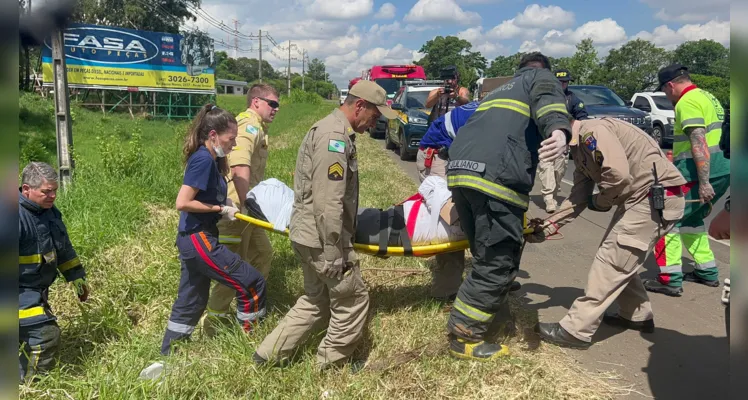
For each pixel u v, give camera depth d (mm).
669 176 3482
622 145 3549
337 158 2881
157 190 7383
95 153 12391
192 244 3320
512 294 4758
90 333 3758
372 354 3518
